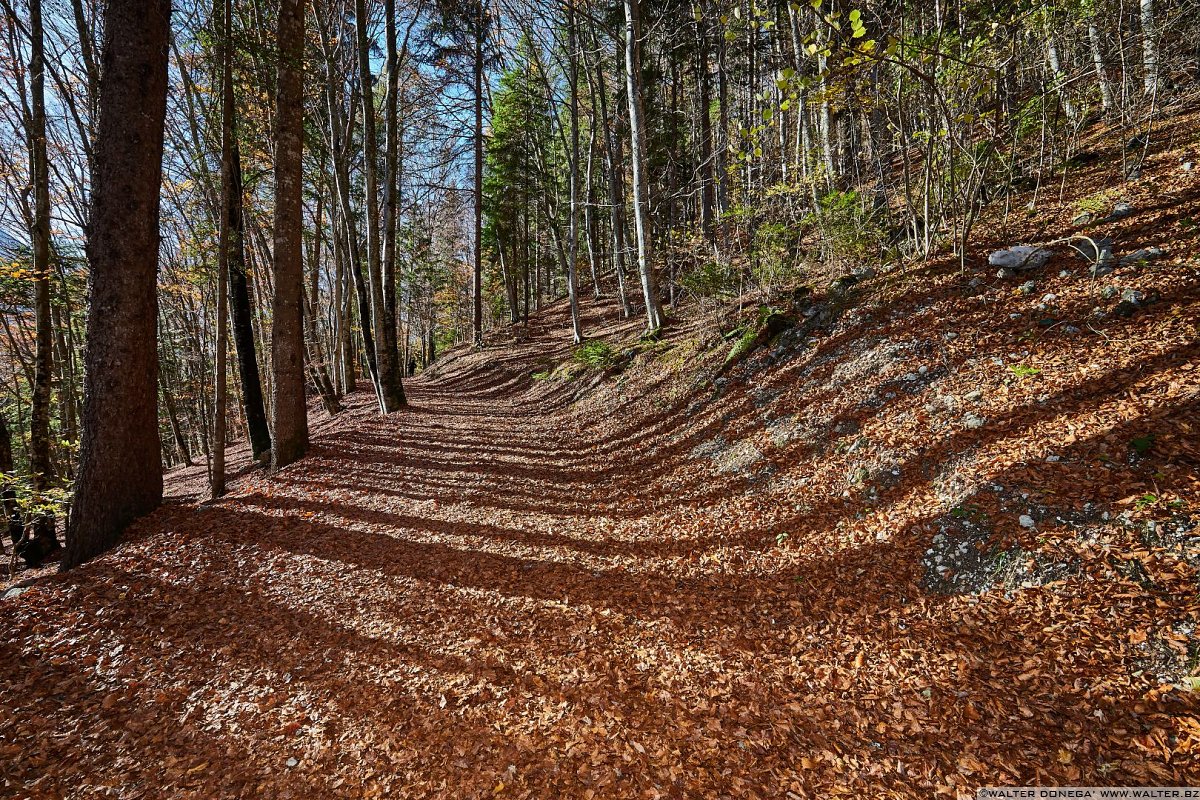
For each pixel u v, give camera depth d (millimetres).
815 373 7148
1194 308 4352
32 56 8656
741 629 3973
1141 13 7625
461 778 2838
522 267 32688
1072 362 4664
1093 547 3258
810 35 4930
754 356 8633
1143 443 3537
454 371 24375
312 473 8492
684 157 18312
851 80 5945
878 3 6676
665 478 7195
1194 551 2922
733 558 4965
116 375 6164
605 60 19500
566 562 5344
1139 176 6922
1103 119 10047
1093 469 3639
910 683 3121
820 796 2586
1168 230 5418
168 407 18375
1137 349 4336
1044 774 2439
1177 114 8461
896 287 7375
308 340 19938
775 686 3354
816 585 4227
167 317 18047
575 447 9766
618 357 13461
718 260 10859
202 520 6441
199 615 4523
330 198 18484
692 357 10461
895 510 4555
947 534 3977
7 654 3990
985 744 2652
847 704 3107
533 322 28109
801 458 5996
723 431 7535
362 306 15453
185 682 3717
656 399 10078
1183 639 2654
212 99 9938
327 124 14781
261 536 6043
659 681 3521
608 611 4395
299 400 9469
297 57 8148
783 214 11117
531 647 3969
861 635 3602
